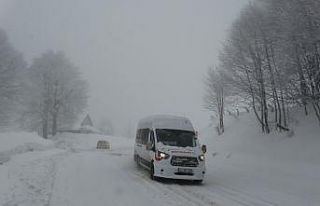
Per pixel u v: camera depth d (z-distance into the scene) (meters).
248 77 27.31
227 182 15.81
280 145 23.14
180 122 17.50
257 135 27.77
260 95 26.89
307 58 21.58
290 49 21.61
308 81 21.83
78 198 10.65
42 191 11.27
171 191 12.90
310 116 24.02
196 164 15.32
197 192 12.92
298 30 20.55
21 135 36.22
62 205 9.55
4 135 33.12
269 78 25.58
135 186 13.61
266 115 26.67
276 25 22.88
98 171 17.80
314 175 16.41
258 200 11.59
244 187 14.33
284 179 16.33
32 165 18.19
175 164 15.17
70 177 14.91
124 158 26.86
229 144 31.00
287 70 22.34
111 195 11.47
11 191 10.80
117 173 17.39
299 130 23.22
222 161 25.50
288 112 25.81
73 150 36.41
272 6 23.27
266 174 18.17
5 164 18.05
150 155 16.48
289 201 11.51
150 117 19.05
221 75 31.48
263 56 25.84
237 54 27.77
